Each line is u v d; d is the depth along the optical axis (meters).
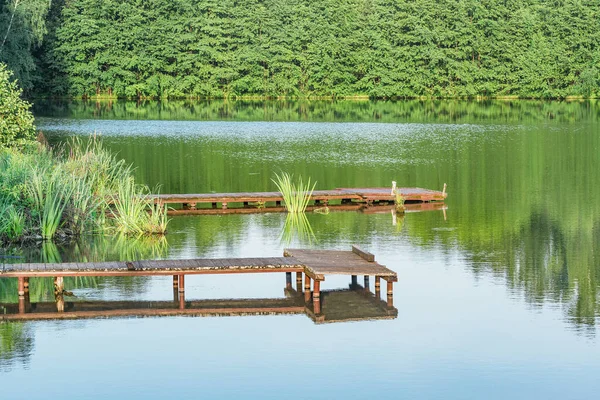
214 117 71.25
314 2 87.94
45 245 23.47
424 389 13.89
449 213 29.27
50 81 85.06
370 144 51.19
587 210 29.78
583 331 16.53
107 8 84.94
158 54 86.75
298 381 14.16
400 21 87.81
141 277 20.44
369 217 28.50
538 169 41.09
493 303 18.34
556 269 21.23
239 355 15.27
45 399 13.43
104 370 14.59
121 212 25.66
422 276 20.52
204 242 24.00
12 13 68.12
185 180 36.53
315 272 17.95
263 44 86.69
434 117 72.00
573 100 89.31
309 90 89.12
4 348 15.50
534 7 90.06
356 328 16.69
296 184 35.59
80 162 30.30
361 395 13.66
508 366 14.83
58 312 17.55
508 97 90.44
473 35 87.94
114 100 87.00
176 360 15.02
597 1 88.88
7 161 27.17
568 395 13.65
